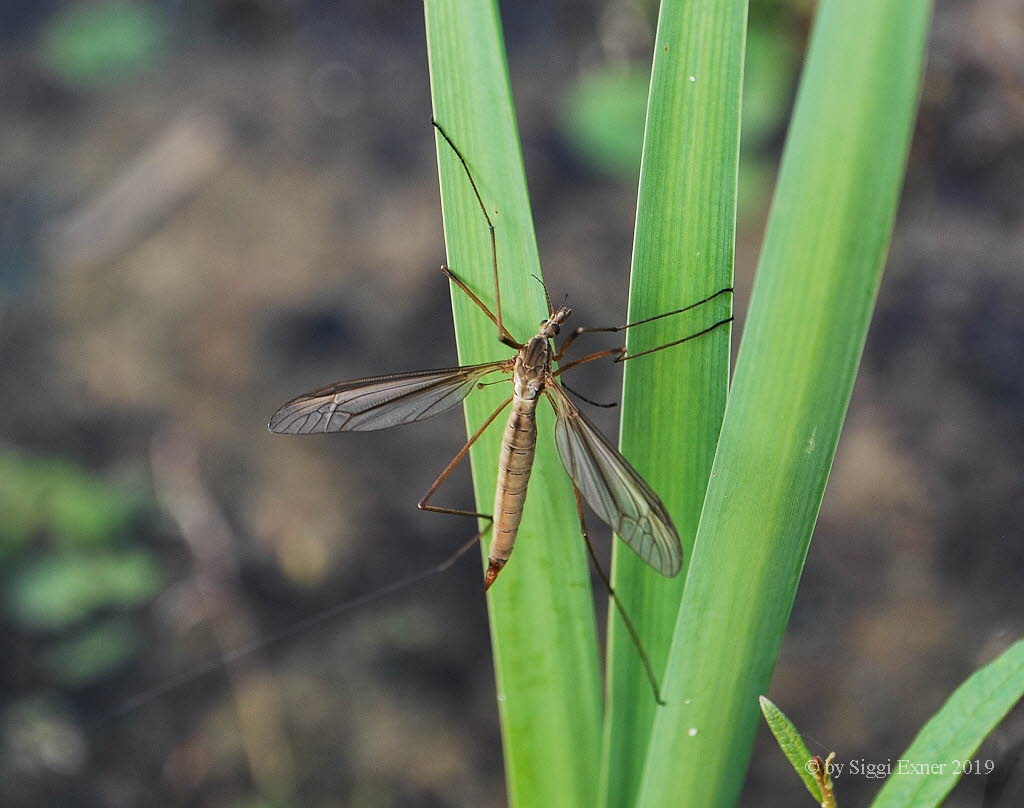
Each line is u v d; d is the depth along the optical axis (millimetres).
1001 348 520
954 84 575
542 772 298
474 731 440
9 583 470
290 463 532
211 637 470
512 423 293
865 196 266
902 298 548
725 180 279
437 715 446
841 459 497
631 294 283
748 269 561
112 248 634
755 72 588
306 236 630
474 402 297
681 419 285
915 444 494
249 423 548
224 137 687
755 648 283
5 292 618
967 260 554
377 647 467
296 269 615
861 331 270
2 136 701
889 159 265
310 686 458
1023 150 565
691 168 279
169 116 702
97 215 648
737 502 276
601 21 684
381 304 594
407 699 451
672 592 291
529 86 684
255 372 569
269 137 687
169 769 437
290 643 471
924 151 581
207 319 596
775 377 272
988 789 335
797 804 392
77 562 478
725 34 276
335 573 491
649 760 288
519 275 290
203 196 658
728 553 278
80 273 624
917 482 481
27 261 632
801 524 278
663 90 278
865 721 413
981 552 456
